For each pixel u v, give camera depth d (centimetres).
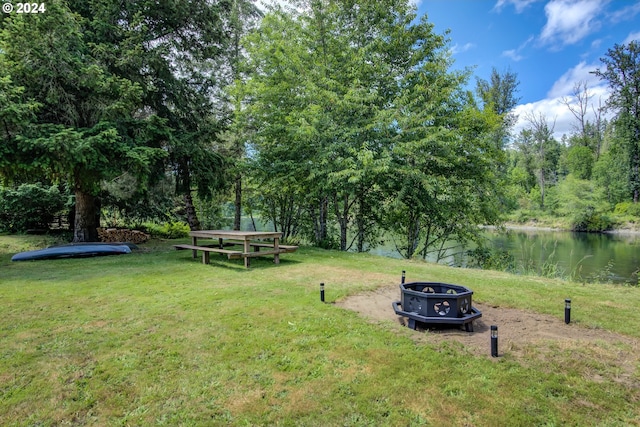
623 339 309
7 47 662
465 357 270
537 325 343
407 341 299
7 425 192
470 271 628
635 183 2700
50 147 647
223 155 1170
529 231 2658
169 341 297
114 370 249
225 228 1780
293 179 958
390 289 481
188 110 1027
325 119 905
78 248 784
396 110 890
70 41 743
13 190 1051
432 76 1016
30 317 357
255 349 282
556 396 220
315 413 202
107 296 438
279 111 988
